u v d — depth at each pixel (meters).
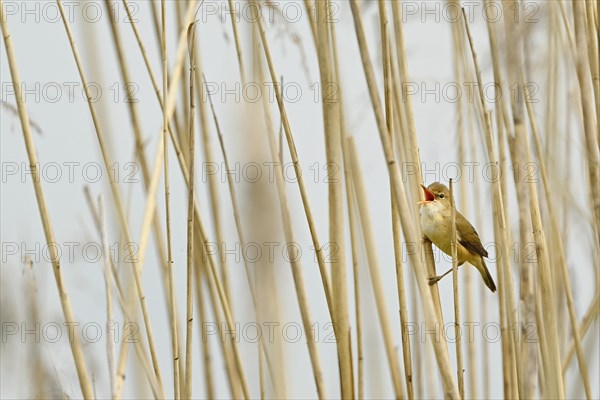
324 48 6.80
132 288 7.79
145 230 6.91
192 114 6.68
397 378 7.47
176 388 6.73
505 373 7.27
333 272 6.82
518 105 6.75
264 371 7.43
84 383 6.82
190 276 6.70
